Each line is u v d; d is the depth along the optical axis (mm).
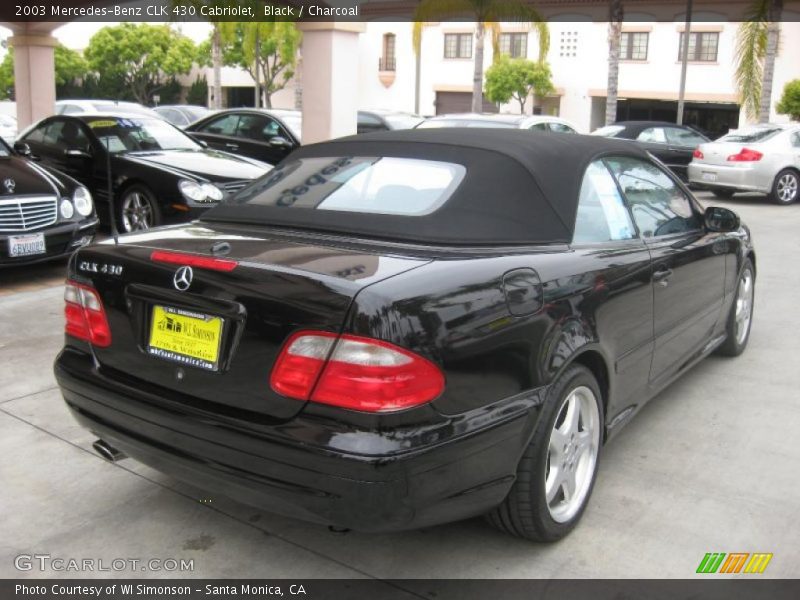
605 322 3184
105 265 2928
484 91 34500
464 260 2734
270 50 38406
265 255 2693
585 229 3316
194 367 2656
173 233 3156
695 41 31094
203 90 47406
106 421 2918
